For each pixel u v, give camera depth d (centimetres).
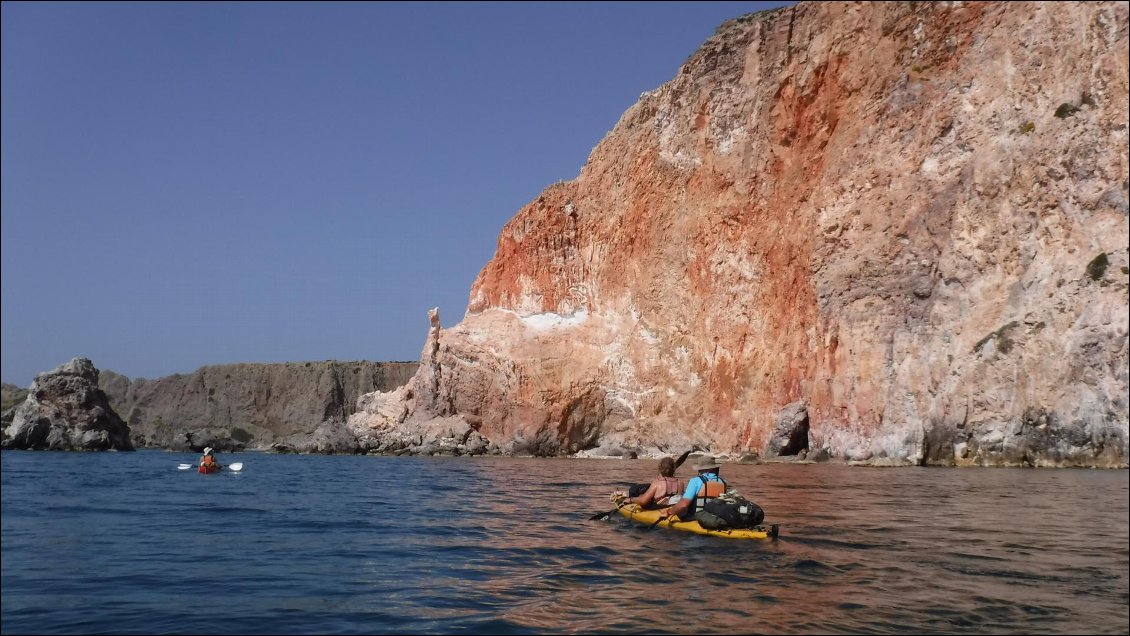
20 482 3170
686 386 5259
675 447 5153
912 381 3959
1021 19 4131
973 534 1419
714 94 5469
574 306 6041
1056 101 3944
